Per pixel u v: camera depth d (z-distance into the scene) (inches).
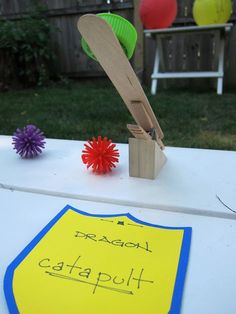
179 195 12.5
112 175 14.6
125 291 7.9
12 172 15.3
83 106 56.8
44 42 79.9
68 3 79.1
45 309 7.5
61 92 71.6
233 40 70.2
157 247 9.5
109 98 62.2
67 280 8.3
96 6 77.2
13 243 10.0
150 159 13.7
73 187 13.5
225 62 71.7
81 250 9.4
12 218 11.4
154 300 7.7
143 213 11.5
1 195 13.2
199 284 8.3
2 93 73.3
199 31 60.8
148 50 75.2
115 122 47.4
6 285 8.2
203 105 53.6
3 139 20.8
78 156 17.2
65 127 45.9
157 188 13.2
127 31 11.8
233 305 7.7
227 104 53.7
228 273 8.6
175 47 73.4
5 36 73.7
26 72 78.8
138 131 13.1
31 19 79.3
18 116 52.6
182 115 48.6
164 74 64.1
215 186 13.3
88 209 11.9
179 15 72.7
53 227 10.5
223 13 59.3
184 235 10.0
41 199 12.8
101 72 83.6
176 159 16.3
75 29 81.3
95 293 7.9
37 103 61.1
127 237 9.9
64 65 85.9
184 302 7.8
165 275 8.4
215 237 10.1
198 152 17.3
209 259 9.1
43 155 17.6
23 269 8.7
